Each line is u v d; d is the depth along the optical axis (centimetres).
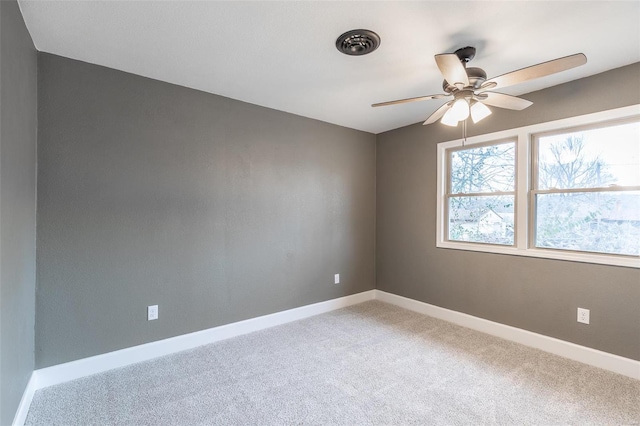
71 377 232
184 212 284
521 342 298
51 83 225
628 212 247
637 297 237
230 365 255
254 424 186
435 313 369
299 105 331
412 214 397
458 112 212
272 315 342
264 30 196
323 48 217
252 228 327
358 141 423
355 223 421
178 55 228
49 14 180
